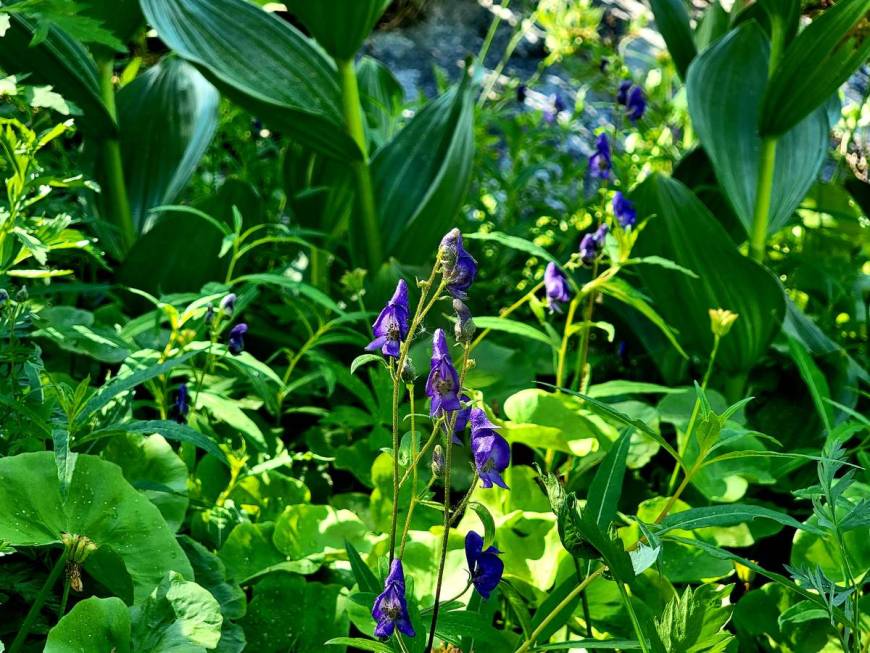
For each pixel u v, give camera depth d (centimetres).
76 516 43
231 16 79
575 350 86
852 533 53
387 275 76
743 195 79
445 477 39
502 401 72
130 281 80
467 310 38
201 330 64
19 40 75
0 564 45
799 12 73
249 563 54
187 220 80
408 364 39
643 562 37
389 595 36
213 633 40
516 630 55
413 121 88
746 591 63
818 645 51
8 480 42
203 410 66
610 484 46
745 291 75
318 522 56
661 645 36
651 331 83
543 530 56
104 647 39
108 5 78
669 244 78
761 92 81
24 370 49
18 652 40
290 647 50
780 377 82
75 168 82
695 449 65
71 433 42
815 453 65
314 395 79
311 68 80
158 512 44
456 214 83
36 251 45
